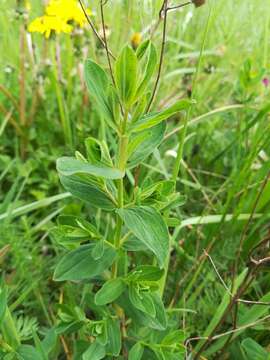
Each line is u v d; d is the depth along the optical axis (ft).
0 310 0.38
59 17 0.78
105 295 0.39
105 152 0.37
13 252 0.58
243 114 0.79
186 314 0.55
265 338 0.54
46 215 0.72
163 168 0.65
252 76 0.73
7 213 0.62
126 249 0.41
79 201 0.70
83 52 0.83
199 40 1.05
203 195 0.76
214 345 0.51
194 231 0.65
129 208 0.37
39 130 0.85
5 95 0.85
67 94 0.92
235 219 0.62
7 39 0.99
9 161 0.77
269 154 0.76
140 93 0.33
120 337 0.40
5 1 0.97
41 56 0.94
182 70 0.89
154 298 0.40
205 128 0.86
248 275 0.47
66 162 0.33
